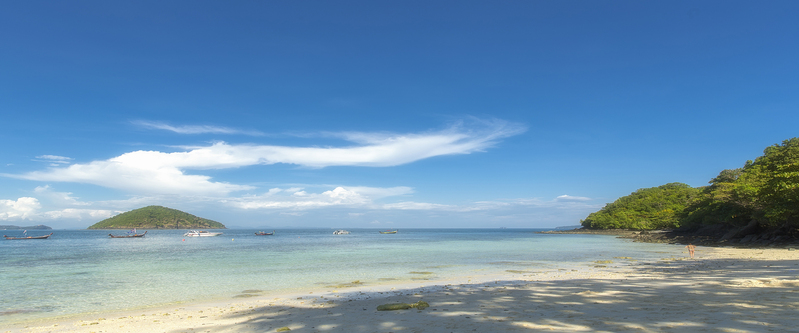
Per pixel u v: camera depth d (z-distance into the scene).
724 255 37.09
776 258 30.12
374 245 73.50
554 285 18.62
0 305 17.61
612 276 23.11
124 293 20.48
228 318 13.20
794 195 41.09
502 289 18.05
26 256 48.56
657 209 157.75
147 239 122.56
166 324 12.55
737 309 10.12
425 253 49.72
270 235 165.75
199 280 25.16
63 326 13.04
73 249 65.56
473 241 93.31
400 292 19.11
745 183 59.00
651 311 10.62
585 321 9.69
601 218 174.25
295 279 25.41
